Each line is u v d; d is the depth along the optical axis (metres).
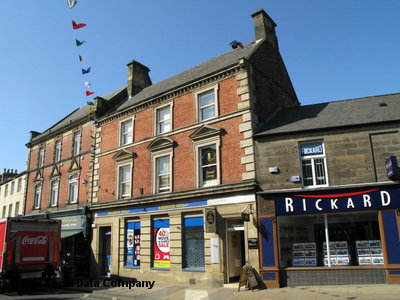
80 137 23.92
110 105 23.19
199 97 17.19
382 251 12.22
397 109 13.66
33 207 26.98
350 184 12.88
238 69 15.79
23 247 14.98
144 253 17.39
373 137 13.10
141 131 19.42
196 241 15.64
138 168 18.92
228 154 15.16
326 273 12.59
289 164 13.80
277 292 11.96
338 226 13.23
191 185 16.14
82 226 20.97
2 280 14.13
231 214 14.38
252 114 14.98
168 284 15.82
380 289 11.08
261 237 13.40
